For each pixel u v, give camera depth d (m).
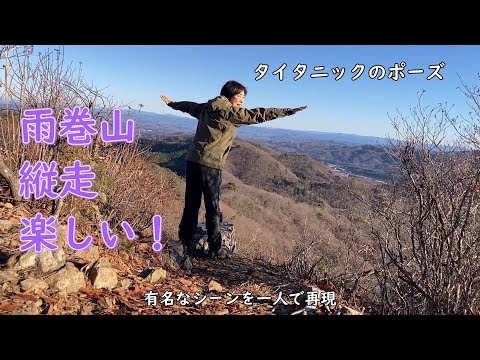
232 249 4.89
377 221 3.60
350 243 4.06
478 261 2.73
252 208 29.48
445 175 2.89
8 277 2.38
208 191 3.89
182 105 4.00
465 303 2.64
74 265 2.73
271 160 83.12
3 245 2.80
